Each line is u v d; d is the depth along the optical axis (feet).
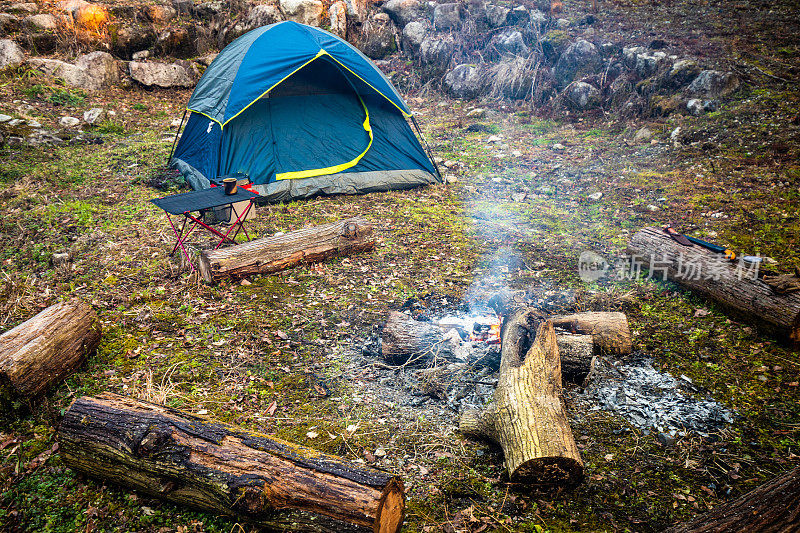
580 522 10.16
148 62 45.29
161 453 9.83
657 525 10.05
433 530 9.96
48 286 18.19
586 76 40.40
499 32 47.73
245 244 19.54
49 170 28.53
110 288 18.28
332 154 27.68
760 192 25.16
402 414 13.07
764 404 13.16
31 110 36.27
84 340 14.37
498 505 10.52
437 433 12.46
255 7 49.65
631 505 10.52
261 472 9.41
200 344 15.49
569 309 17.25
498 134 37.78
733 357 14.94
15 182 26.66
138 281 18.80
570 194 27.91
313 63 27.25
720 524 8.79
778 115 31.22
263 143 26.48
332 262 20.75
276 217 24.61
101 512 10.12
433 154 34.27
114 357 14.75
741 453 11.74
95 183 27.86
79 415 10.60
